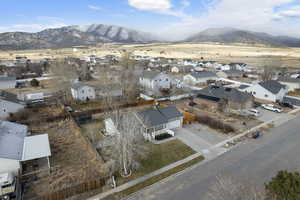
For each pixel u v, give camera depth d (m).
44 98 47.28
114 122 25.61
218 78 71.38
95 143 25.59
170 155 22.44
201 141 25.86
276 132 28.30
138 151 22.78
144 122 26.52
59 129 30.48
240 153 22.64
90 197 16.08
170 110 30.47
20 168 19.03
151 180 18.09
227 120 33.19
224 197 14.92
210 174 18.81
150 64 105.75
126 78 50.31
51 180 18.48
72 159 22.19
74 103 43.22
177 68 90.56
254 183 17.23
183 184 17.50
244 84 60.69
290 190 10.38
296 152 22.64
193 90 54.56
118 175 18.88
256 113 35.00
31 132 29.25
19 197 15.98
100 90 48.59
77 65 92.56
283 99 44.75
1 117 34.00
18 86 60.81
